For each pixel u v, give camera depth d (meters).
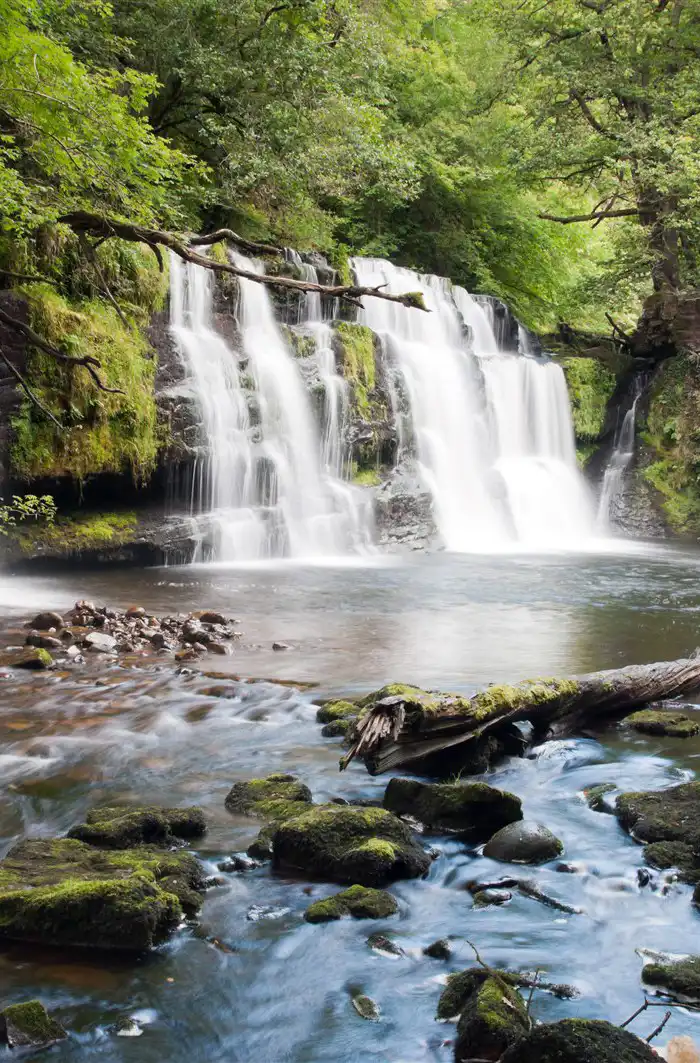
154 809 4.78
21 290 13.12
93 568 14.15
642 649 9.37
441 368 20.66
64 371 13.32
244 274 8.55
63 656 8.61
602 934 3.90
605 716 7.12
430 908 4.12
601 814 5.20
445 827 4.95
